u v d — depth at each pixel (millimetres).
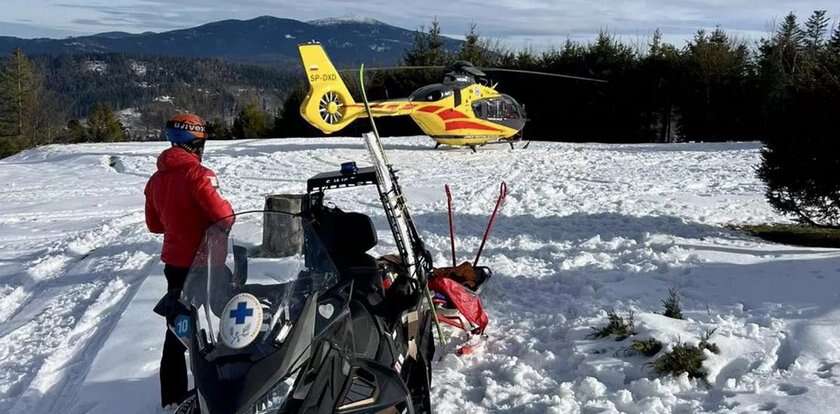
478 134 19453
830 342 4949
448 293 5605
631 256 7707
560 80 33875
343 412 3330
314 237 3721
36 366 5645
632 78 32750
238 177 15914
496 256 8062
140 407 4746
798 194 8383
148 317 6484
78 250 9570
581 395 4605
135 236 10273
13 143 54219
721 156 18359
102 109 64250
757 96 29906
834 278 6320
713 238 8656
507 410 4543
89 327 6547
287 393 3094
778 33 28953
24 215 12594
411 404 3498
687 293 6297
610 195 12352
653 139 33656
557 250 8234
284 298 3309
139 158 19562
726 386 4555
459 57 40344
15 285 8250
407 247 5031
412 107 18859
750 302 5969
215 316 3314
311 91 18094
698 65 31531
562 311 6195
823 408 4105
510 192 12828
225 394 2908
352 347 3572
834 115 7754
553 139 34562
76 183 16062
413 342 4496
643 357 5000
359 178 4980
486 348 5570
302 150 20344
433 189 13484
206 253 3656
